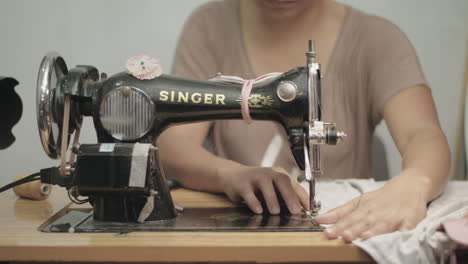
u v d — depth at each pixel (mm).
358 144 1792
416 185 1050
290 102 1032
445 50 2008
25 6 1969
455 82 2014
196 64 1829
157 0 1985
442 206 1096
